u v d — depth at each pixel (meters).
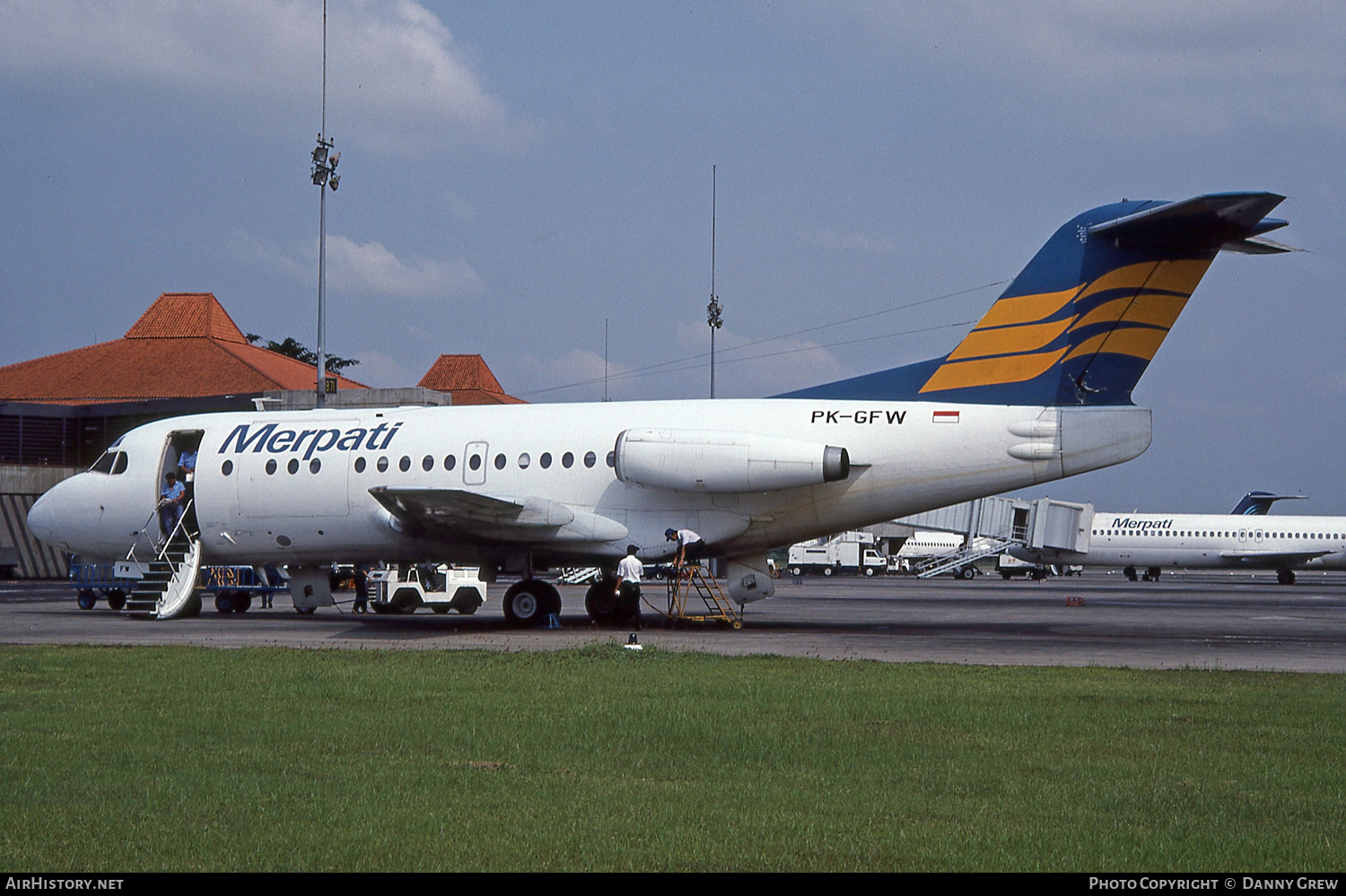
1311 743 39.75
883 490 88.25
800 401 91.19
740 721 43.41
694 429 91.31
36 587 189.00
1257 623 106.12
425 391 187.50
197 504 105.19
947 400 88.06
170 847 26.86
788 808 30.56
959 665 62.12
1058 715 45.03
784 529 90.75
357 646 75.31
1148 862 26.11
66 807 30.36
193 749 38.19
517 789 32.59
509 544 94.94
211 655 66.62
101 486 111.38
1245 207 74.81
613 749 38.28
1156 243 82.69
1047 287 85.62
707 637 84.94
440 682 54.00
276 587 127.50
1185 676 57.88
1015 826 28.94
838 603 149.62
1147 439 84.06
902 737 40.38
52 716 44.62
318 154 158.25
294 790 32.31
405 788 32.62
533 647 75.25
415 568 125.50
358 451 100.06
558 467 93.94
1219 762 36.50
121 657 64.94
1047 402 85.31
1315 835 28.27
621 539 92.31
